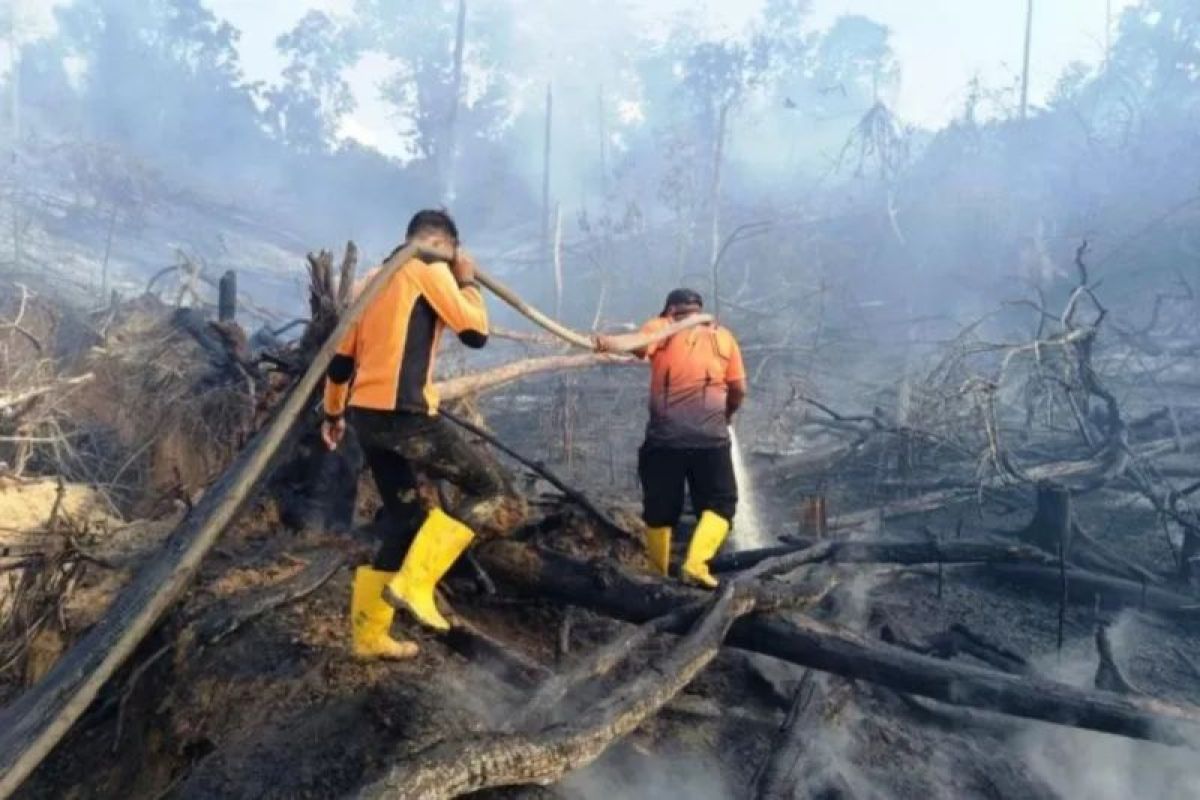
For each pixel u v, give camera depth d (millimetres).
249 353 7914
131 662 4188
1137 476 7930
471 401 6645
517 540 4730
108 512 7672
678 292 4957
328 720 3000
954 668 3641
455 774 2543
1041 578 6074
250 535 4973
